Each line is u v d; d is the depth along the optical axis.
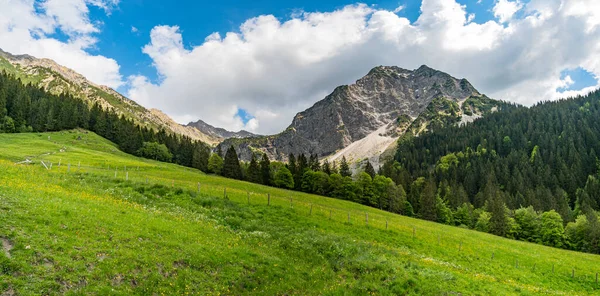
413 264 31.41
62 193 28.34
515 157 194.75
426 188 139.00
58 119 156.12
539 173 169.62
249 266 23.83
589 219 98.94
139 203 34.66
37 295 13.88
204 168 169.25
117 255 18.89
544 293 29.78
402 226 57.25
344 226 47.47
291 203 56.03
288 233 35.81
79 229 20.36
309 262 28.20
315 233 37.84
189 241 24.73
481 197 148.75
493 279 32.84
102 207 26.66
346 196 134.25
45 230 18.70
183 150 180.75
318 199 87.81
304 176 144.25
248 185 89.75
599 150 187.62
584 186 158.50
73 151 106.19
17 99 146.25
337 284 24.38
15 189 25.09
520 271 43.09
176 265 20.64
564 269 47.28
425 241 49.25
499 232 105.25
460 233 66.25
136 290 16.91
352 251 31.97
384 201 135.50
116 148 153.62
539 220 106.19
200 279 20.14
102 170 64.44
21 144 100.94
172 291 18.03
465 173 189.38
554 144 199.50
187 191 43.28
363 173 138.88
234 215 39.00
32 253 16.12
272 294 21.22
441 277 27.66
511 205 136.38
